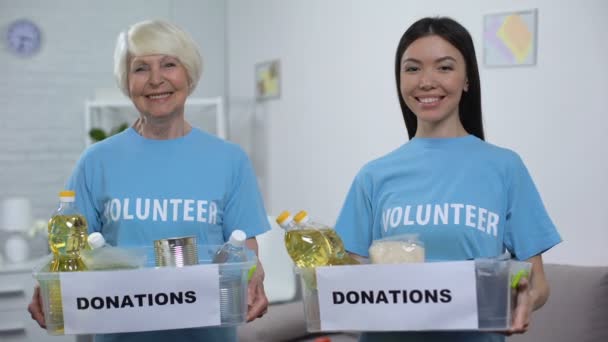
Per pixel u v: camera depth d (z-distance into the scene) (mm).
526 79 3227
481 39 3396
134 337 1638
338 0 4227
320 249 1430
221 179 1741
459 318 1311
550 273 2805
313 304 1360
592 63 2994
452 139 1596
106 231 1714
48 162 5031
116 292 1354
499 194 1539
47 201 5023
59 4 5055
